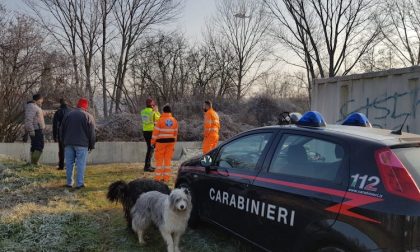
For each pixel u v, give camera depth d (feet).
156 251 16.33
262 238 13.47
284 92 123.75
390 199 9.89
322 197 11.34
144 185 18.10
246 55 121.29
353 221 10.41
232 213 15.07
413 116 22.02
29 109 33.65
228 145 16.62
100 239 17.38
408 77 22.41
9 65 46.62
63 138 26.76
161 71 102.53
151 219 16.31
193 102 84.64
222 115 67.67
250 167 14.74
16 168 32.35
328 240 10.98
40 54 49.57
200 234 17.83
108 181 29.73
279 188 12.86
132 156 43.52
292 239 12.18
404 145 11.05
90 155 41.29
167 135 29.09
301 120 13.82
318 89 31.01
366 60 93.81
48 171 32.30
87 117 26.66
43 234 17.42
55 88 53.01
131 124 55.67
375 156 10.69
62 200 23.25
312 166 12.35
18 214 19.60
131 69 100.63
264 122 83.05
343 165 11.35
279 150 13.83
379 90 24.64
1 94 44.11
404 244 9.51
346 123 15.85
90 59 95.30
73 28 94.68
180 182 19.29
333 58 95.50
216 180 16.20
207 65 109.81
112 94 98.12
